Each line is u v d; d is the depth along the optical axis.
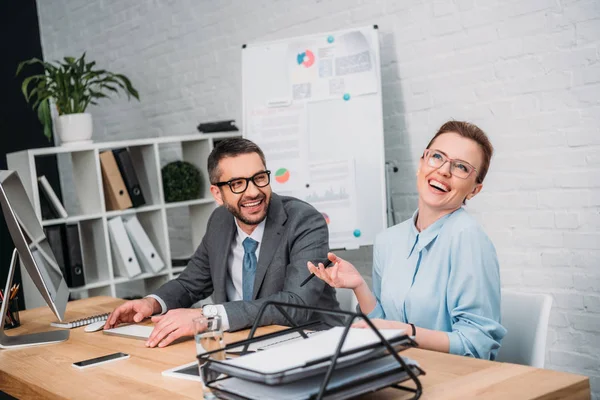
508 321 1.82
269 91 3.58
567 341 2.89
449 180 1.74
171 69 4.73
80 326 2.22
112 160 3.92
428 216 1.81
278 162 3.52
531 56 2.90
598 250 2.76
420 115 3.35
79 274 3.75
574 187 2.81
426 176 1.76
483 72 3.07
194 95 4.59
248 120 3.63
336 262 1.75
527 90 2.93
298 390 1.11
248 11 4.11
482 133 1.76
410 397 1.23
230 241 2.32
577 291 2.84
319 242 2.20
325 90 3.43
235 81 4.26
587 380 1.28
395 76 3.44
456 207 1.77
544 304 1.77
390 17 3.41
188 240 4.82
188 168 4.22
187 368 1.55
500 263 3.09
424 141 3.35
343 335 1.09
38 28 5.71
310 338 1.26
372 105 3.32
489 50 3.04
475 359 1.44
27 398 1.62
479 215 3.15
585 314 2.82
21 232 1.90
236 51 4.23
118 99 5.21
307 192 3.45
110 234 3.92
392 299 1.83
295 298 2.04
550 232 2.91
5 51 5.46
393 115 3.47
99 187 3.85
